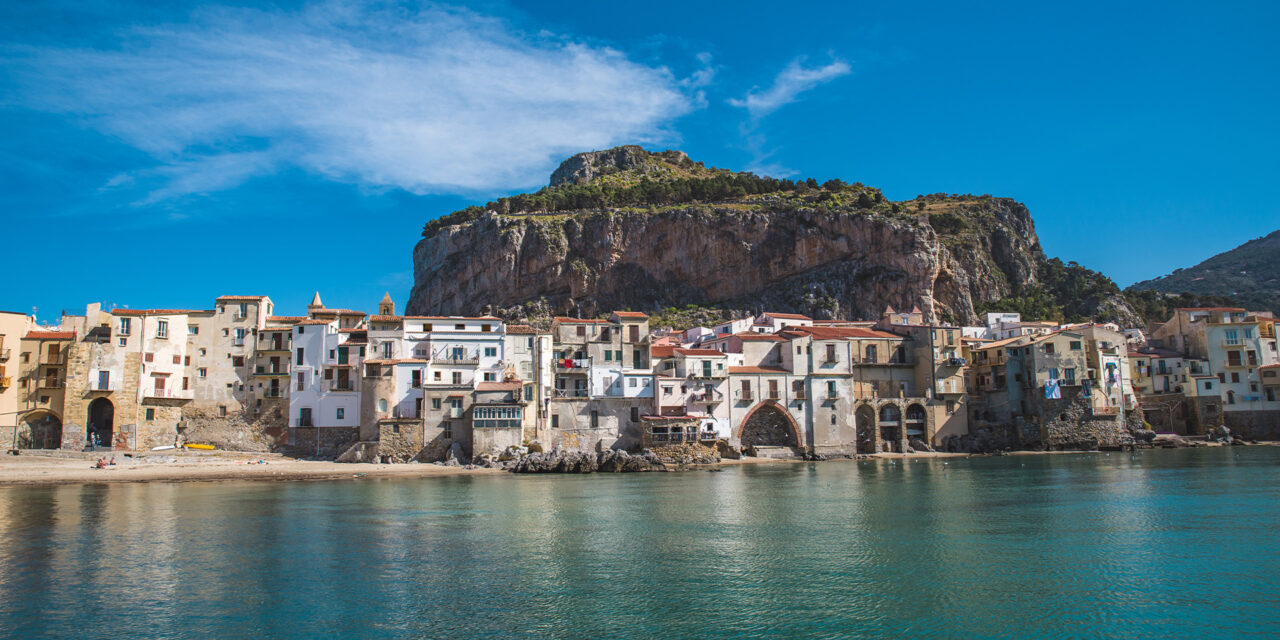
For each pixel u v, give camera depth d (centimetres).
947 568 4619
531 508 6731
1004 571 4550
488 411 10412
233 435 10750
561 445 11150
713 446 11525
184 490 7719
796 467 10975
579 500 7238
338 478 9006
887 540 5375
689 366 11806
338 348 10812
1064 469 10075
